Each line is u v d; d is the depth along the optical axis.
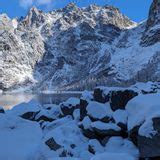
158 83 21.31
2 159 5.41
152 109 13.65
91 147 15.05
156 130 12.64
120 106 16.61
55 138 15.54
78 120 19.50
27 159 5.50
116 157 8.89
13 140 5.76
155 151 12.54
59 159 7.95
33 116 23.56
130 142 14.58
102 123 16.06
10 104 121.81
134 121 14.25
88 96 19.22
